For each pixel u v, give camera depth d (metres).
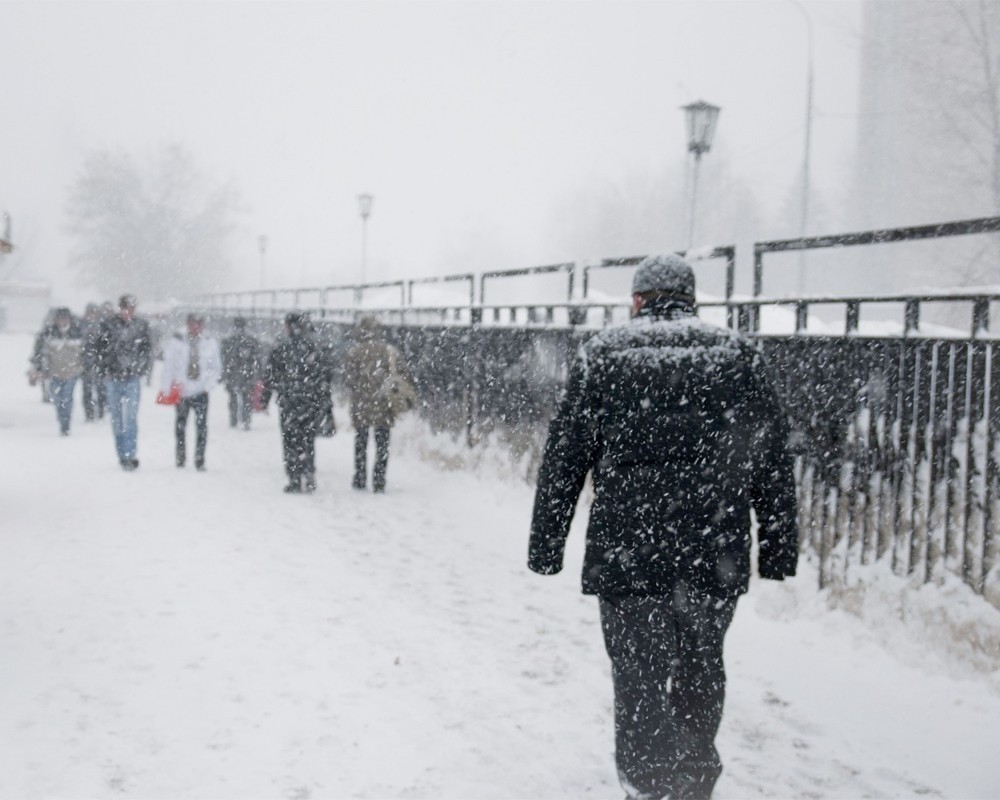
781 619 5.44
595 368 3.29
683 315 3.31
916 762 3.80
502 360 9.48
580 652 5.08
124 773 3.62
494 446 9.62
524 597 6.12
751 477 3.33
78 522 8.08
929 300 4.88
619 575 3.19
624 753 3.20
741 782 3.64
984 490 4.46
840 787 3.61
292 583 6.33
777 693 4.54
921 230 4.90
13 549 7.08
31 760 3.71
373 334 9.85
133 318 10.94
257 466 11.53
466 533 8.00
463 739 3.99
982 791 3.54
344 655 4.98
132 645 5.05
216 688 4.49
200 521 8.23
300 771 3.67
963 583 4.54
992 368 4.45
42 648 4.98
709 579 3.18
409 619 5.62
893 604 4.87
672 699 3.32
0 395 20.34
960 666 4.41
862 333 5.29
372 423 9.77
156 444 13.34
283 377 9.58
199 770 3.66
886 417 5.03
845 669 4.71
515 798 3.50
